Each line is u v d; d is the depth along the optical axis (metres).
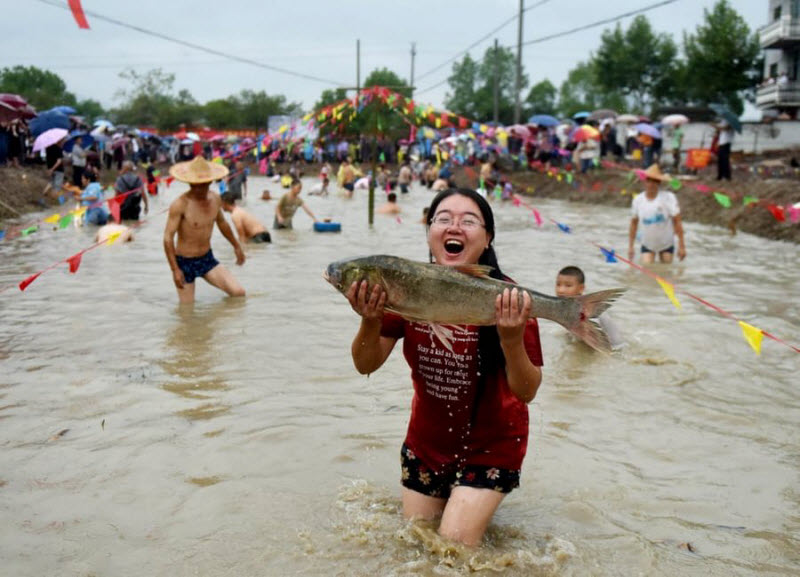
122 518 3.90
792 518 4.02
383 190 33.09
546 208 24.19
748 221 17.14
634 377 6.25
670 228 12.05
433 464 3.77
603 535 3.78
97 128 33.19
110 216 16.70
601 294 3.12
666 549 3.68
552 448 4.85
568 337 7.39
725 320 8.12
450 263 3.57
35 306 8.62
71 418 5.24
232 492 4.18
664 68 57.12
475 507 3.55
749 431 5.18
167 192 29.03
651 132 26.88
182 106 72.88
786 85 43.38
